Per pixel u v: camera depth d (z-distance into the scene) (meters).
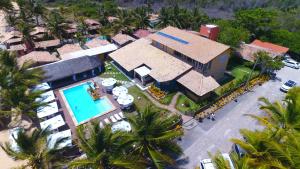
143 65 51.66
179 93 46.81
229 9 126.75
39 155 25.03
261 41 68.75
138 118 27.86
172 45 50.78
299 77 54.81
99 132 24.75
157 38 54.66
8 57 42.66
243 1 127.56
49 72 47.59
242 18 72.75
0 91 36.22
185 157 32.28
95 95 45.25
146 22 79.31
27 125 37.25
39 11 87.00
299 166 18.61
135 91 47.44
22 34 65.25
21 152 24.98
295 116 25.02
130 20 76.56
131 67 51.09
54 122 35.69
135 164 24.25
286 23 79.56
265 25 70.88
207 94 44.56
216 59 46.75
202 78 45.09
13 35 68.56
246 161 20.67
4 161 31.05
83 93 47.19
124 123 34.72
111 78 48.97
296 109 25.25
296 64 59.19
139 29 77.31
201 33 59.59
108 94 46.94
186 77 46.09
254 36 73.31
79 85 49.34
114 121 38.62
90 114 41.41
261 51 54.16
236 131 37.19
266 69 54.12
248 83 48.69
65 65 49.91
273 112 27.72
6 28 80.12
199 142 34.88
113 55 56.62
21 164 30.53
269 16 71.00
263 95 46.78
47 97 41.00
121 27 73.69
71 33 74.81
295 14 85.94
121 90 45.25
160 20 79.62
